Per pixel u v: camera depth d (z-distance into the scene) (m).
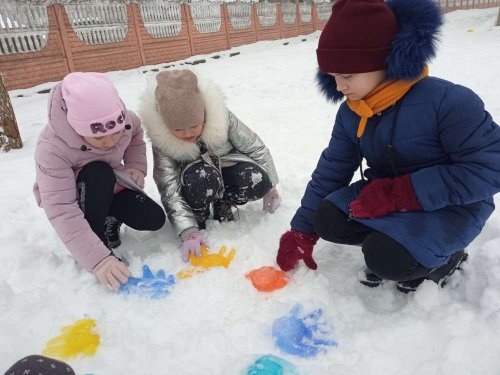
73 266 1.79
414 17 1.21
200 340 1.37
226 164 2.03
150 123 1.79
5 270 1.86
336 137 1.60
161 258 1.84
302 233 1.64
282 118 4.11
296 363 1.29
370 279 1.56
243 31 12.64
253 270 1.70
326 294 1.54
